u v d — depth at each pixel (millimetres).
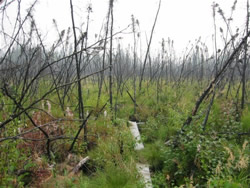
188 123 4598
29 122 4367
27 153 3477
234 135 4727
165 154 4016
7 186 2562
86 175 3707
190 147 3604
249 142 4316
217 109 6406
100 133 4918
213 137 3988
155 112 7465
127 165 3662
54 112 5418
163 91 9664
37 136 3900
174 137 4293
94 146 4488
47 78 8406
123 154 3949
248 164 3523
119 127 4637
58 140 4027
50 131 4066
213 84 4398
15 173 2988
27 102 5637
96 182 3332
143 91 9750
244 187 3047
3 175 2643
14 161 2896
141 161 4250
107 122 5051
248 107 6699
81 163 3811
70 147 4027
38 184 3047
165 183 3303
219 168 3074
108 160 3812
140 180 3346
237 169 3463
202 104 6035
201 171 3490
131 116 7391
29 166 2986
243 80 5953
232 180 3100
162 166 4164
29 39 4715
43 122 4285
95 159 3834
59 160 3889
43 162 3393
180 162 3672
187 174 3584
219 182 2857
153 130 5621
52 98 6855
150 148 4605
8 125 3117
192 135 3799
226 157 3691
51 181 3129
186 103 7211
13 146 2887
